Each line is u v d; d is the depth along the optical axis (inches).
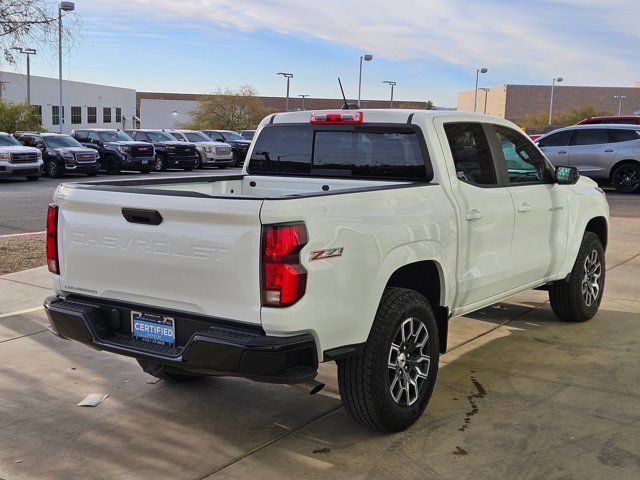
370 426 156.8
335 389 188.2
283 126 211.8
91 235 152.7
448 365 206.7
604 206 258.5
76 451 152.0
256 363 129.5
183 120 2977.4
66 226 158.1
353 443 155.1
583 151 702.5
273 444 154.9
